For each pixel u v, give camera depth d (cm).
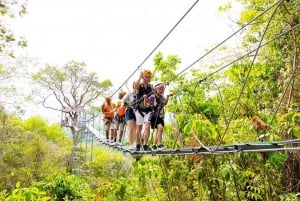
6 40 1180
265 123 516
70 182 1315
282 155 491
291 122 466
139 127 628
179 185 768
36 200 379
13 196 371
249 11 841
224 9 1033
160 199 880
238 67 592
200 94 805
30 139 2384
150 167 814
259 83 664
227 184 581
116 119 886
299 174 595
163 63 921
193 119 631
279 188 536
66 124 2442
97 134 1309
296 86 614
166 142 743
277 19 655
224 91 723
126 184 1001
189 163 748
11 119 2328
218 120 719
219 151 400
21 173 2211
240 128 580
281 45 706
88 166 2380
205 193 654
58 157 2473
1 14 1127
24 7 1140
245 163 553
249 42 948
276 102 648
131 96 652
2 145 2255
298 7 645
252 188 527
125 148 738
